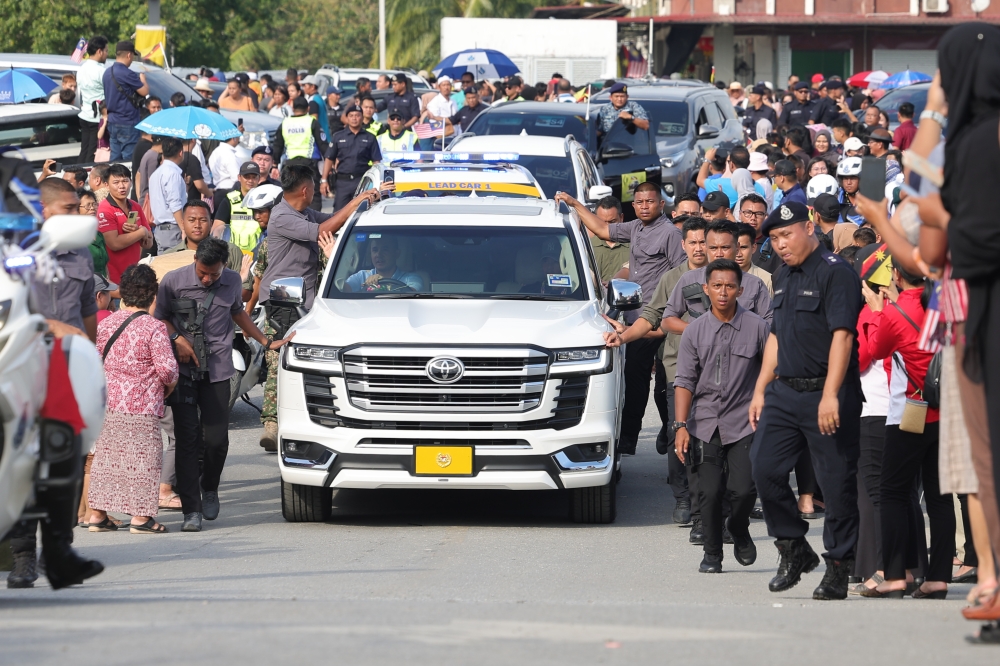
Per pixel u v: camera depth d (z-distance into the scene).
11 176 21.38
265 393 42.38
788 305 24.05
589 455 32.38
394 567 27.78
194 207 38.38
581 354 32.28
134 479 32.12
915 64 171.75
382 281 35.53
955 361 17.83
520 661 16.45
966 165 16.58
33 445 20.33
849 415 23.70
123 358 31.98
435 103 92.81
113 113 70.50
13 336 19.16
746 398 26.98
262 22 192.00
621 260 45.19
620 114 72.00
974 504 19.33
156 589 24.59
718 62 173.00
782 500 24.25
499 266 35.75
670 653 17.03
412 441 31.75
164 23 167.12
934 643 17.83
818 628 19.09
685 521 33.62
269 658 16.45
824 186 48.72
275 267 40.59
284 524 33.75
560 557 29.27
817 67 172.38
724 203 40.22
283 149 82.69
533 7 183.62
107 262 47.22
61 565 21.66
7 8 157.88
